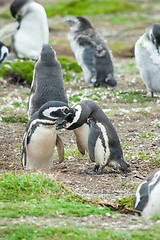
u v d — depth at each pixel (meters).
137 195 10.86
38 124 13.88
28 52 32.84
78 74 33.38
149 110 23.09
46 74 16.22
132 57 41.62
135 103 25.11
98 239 8.58
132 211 10.92
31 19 32.00
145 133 19.25
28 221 9.52
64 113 13.74
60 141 14.77
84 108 14.35
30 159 14.62
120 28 54.31
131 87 29.94
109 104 24.83
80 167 15.66
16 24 33.31
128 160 16.25
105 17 62.81
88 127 14.73
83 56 29.44
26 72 30.22
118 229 9.17
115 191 12.86
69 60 35.00
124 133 19.47
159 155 16.56
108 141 14.78
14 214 9.91
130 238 8.62
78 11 66.44
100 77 29.14
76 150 17.30
